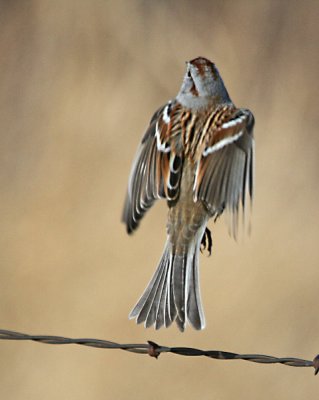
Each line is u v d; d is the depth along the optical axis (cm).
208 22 1725
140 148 872
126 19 1695
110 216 1409
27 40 1716
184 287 812
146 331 1274
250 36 1717
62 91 1628
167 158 839
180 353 779
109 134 1546
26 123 1620
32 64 1694
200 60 863
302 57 1694
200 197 819
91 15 1695
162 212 1406
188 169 834
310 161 1525
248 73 1669
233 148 819
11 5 1752
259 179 1483
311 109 1612
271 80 1664
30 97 1650
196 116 845
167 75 1648
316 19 1752
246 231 1393
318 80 1642
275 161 1510
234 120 830
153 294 813
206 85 850
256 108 1620
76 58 1661
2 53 1711
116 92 1614
